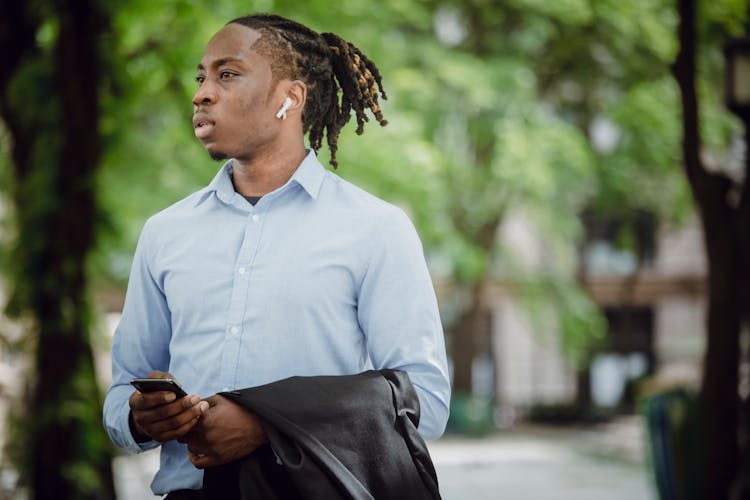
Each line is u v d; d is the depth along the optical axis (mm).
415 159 18156
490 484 16828
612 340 36344
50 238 6633
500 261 29828
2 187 6938
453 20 25406
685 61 7426
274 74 2156
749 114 7152
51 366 6566
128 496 12375
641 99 25609
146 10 7715
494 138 24547
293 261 2096
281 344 2064
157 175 14570
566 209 29109
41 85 6727
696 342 29516
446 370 2158
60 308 6555
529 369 37625
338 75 2328
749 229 7273
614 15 23250
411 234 2176
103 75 6887
